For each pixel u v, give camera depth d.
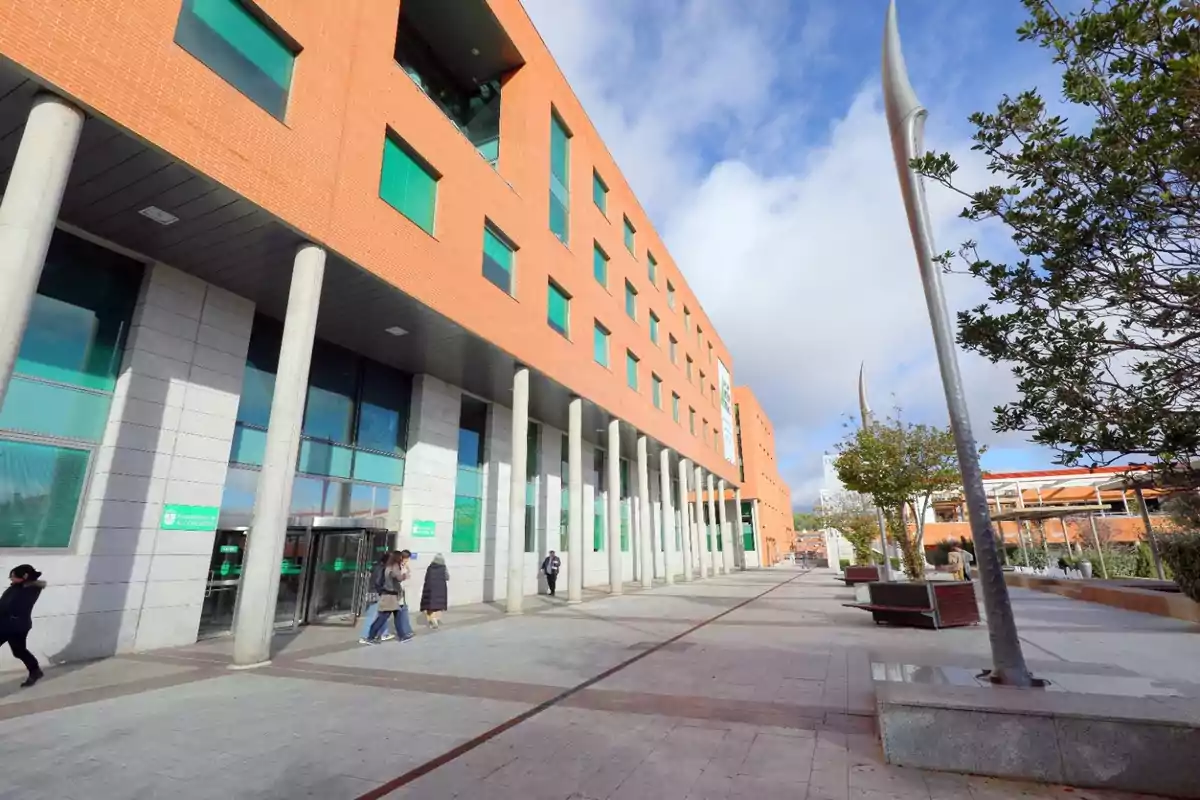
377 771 4.25
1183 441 3.07
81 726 5.23
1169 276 3.10
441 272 12.15
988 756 4.12
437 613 12.36
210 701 6.11
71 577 8.35
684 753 4.61
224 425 10.48
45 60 6.01
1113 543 36.03
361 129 10.38
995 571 5.48
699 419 34.28
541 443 21.62
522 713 5.70
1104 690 5.05
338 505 13.41
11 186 5.88
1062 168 3.35
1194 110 2.72
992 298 3.73
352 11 10.55
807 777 4.12
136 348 9.33
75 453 8.65
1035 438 3.54
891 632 10.91
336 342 13.62
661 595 19.86
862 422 18.48
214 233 8.90
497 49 16.61
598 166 22.23
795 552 80.31
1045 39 3.33
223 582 10.65
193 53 7.82
